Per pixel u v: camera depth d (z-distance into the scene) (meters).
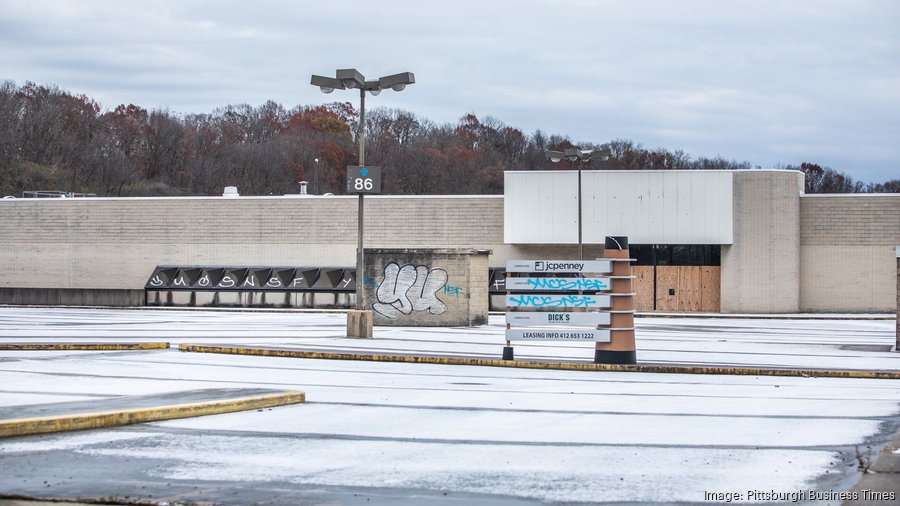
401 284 34.44
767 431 11.74
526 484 8.70
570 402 14.52
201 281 52.38
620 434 11.47
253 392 14.24
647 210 49.47
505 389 16.31
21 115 107.69
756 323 41.56
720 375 19.75
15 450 10.08
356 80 26.31
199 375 17.89
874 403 14.67
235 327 32.91
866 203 49.75
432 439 11.02
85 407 12.36
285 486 8.54
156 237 54.44
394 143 124.12
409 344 25.72
